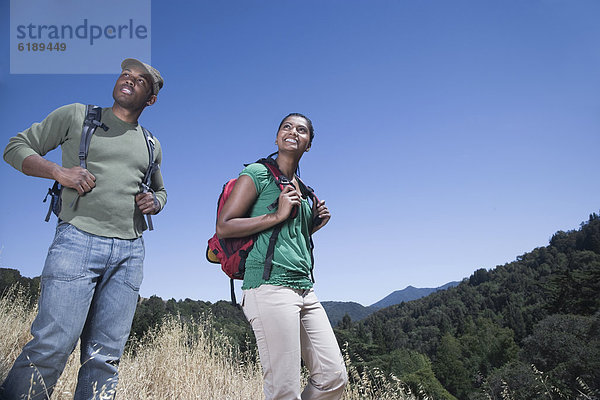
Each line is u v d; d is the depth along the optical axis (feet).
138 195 7.75
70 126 7.33
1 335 11.33
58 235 6.91
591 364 110.32
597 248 465.88
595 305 185.47
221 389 13.12
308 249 7.56
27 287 15.01
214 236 7.13
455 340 309.83
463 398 264.52
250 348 15.42
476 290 574.15
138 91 7.68
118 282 7.37
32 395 6.21
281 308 6.37
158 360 13.73
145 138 8.15
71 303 6.54
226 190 7.23
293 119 7.68
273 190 7.07
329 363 6.89
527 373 110.42
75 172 6.93
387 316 626.23
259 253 6.62
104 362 7.06
